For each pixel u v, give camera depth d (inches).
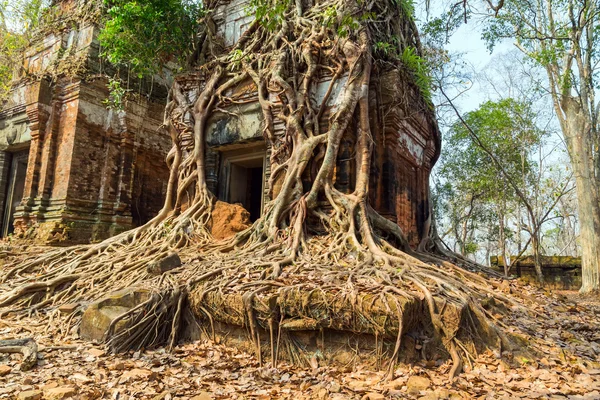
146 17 390.3
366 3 357.4
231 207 372.8
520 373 175.2
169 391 150.8
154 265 266.1
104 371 172.7
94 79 539.5
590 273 497.4
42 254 384.2
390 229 319.0
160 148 613.3
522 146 676.7
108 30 399.5
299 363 193.2
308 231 308.5
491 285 298.0
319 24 366.3
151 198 602.2
